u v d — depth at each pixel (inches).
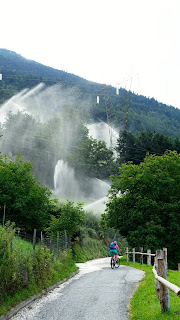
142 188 1349.7
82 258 1510.8
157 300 378.3
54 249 754.8
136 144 3063.5
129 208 1395.2
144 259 1268.5
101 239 2171.5
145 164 1413.6
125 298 440.5
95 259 1768.0
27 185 1284.4
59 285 593.9
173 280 514.3
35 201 1268.5
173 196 1328.7
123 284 566.6
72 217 1244.5
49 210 1369.3
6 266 402.3
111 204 1413.6
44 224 1310.3
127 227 1382.9
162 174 1343.5
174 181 1333.7
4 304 374.3
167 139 2972.4
